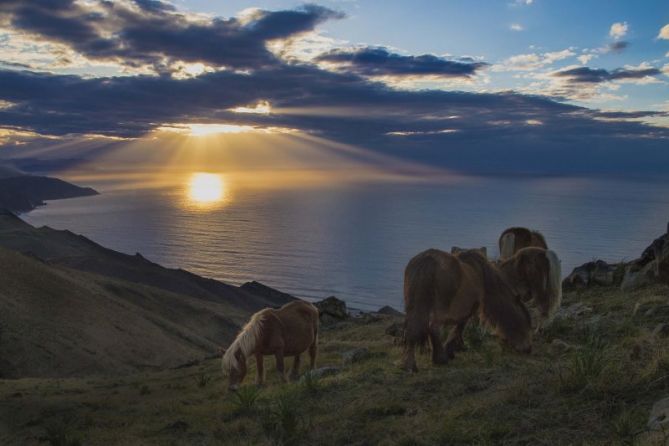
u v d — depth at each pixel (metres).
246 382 13.05
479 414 6.34
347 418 7.27
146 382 18.47
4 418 13.09
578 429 5.45
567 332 11.45
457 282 8.94
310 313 13.02
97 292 123.56
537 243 13.21
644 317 11.47
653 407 5.30
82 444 9.41
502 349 9.88
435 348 9.16
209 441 7.89
